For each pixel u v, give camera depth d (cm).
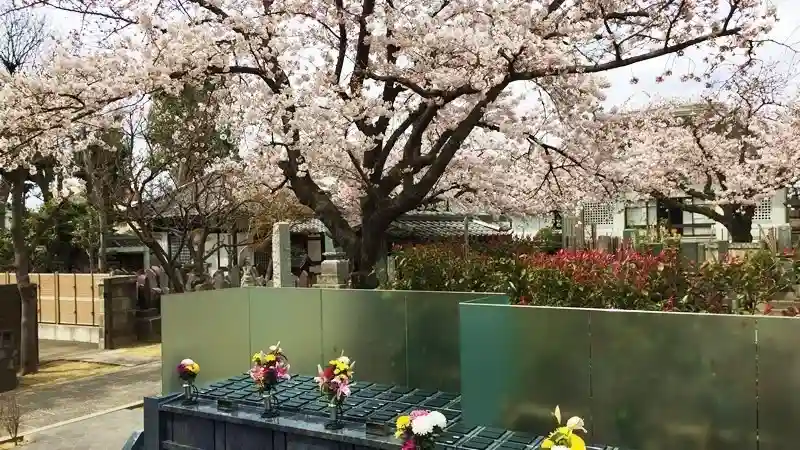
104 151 1386
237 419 588
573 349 484
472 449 471
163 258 1328
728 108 1756
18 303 1252
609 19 817
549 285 614
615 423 468
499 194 1210
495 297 568
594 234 1786
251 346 760
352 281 868
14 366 1113
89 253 2219
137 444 679
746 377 421
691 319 439
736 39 807
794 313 537
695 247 1320
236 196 1455
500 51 753
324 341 697
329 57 953
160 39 754
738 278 607
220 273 1695
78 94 752
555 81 834
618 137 1002
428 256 830
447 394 620
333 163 961
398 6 924
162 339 686
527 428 502
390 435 516
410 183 873
